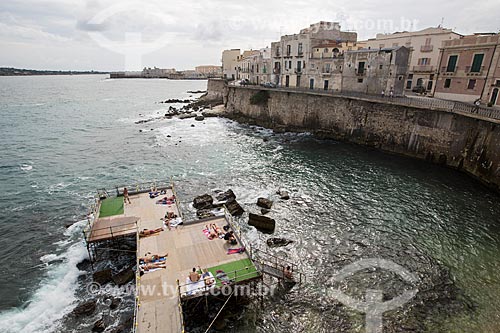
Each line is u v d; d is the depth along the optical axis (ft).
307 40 231.30
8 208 106.73
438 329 58.80
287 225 94.89
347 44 232.53
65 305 66.18
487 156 119.75
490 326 58.80
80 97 474.49
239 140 195.72
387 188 119.34
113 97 477.36
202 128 233.14
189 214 101.81
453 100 163.84
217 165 148.87
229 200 106.83
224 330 60.03
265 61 283.59
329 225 94.68
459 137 135.64
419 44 212.23
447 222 94.79
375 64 186.60
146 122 259.19
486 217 97.09
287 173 136.98
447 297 66.33
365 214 100.48
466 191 115.24
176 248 72.64
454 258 78.64
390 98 170.60
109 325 61.16
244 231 91.45
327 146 179.32
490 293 67.00
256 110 243.60
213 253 71.26
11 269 76.95
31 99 436.35
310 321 61.98
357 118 180.65
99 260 79.46
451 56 164.25
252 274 64.90
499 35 138.41
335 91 207.21
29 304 66.39
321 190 118.62
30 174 138.82
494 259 77.77
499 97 139.23
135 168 146.51
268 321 62.08
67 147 183.01
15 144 188.24
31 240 88.43
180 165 149.59
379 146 170.60
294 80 248.93
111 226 80.38
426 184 122.21
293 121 217.36
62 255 81.66
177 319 55.47
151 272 65.36
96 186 125.59
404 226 93.30
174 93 553.23
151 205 91.56
